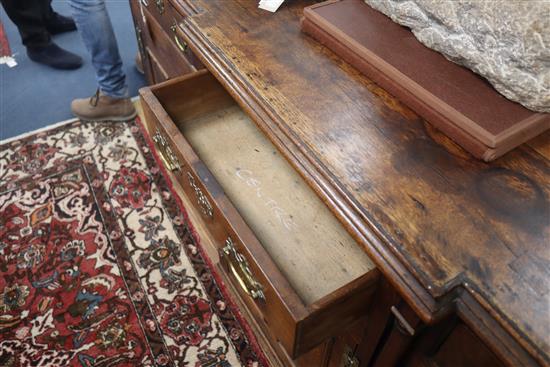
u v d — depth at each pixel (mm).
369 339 591
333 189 518
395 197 499
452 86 575
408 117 594
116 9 2080
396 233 466
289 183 725
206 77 797
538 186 510
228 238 603
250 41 718
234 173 742
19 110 1564
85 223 1212
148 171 1347
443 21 587
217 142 800
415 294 427
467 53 570
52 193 1283
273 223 661
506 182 514
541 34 476
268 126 598
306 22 720
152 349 982
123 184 1311
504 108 543
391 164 535
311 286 584
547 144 563
